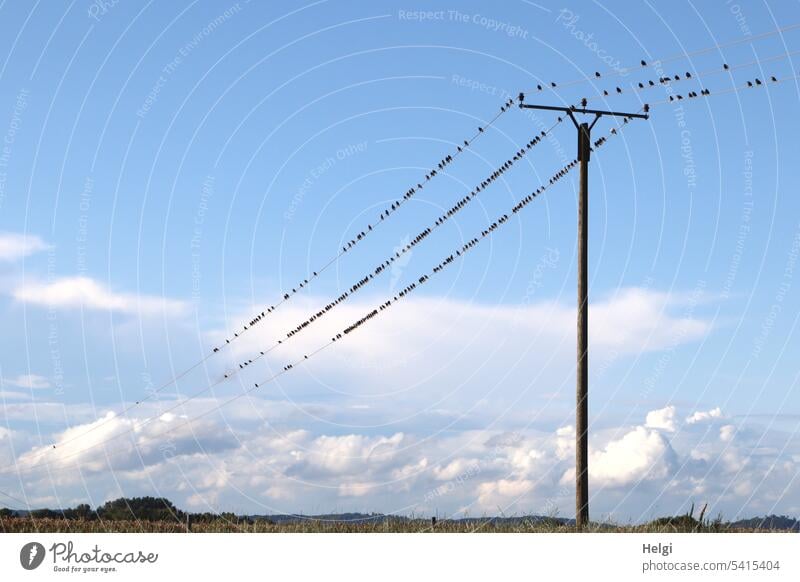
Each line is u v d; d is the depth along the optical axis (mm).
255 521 28422
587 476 28188
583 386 28656
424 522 27250
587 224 29562
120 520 27672
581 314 29047
